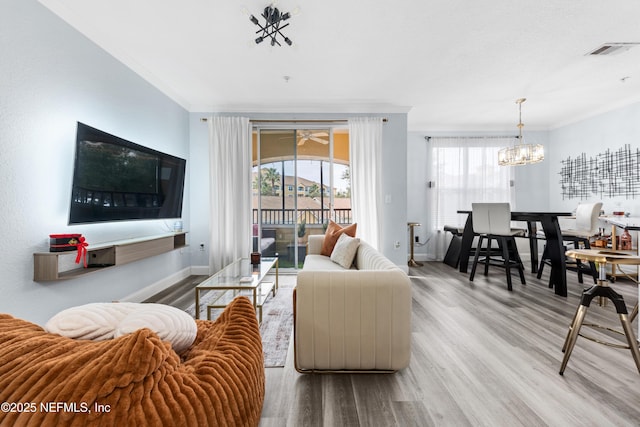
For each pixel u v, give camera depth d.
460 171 5.60
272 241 4.61
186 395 0.77
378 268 2.10
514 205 5.63
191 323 1.00
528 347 2.13
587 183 4.88
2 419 0.58
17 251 1.93
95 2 2.18
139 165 3.00
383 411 1.47
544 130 5.65
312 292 1.75
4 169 1.85
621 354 2.02
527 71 3.34
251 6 2.23
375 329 1.75
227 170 4.33
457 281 4.07
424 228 5.68
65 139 2.28
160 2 2.18
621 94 4.02
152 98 3.46
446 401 1.54
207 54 2.95
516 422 1.38
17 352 0.68
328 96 4.09
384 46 2.80
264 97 4.12
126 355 0.68
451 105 4.45
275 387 1.68
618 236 3.74
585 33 2.58
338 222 4.65
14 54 1.90
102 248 2.39
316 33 2.58
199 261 4.45
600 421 1.38
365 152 4.42
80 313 0.85
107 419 0.63
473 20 2.40
